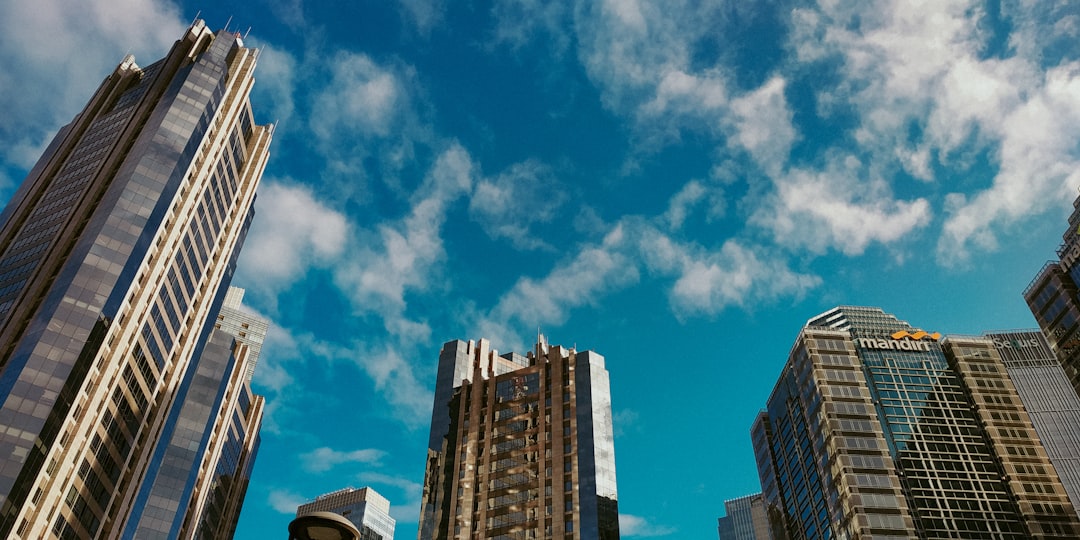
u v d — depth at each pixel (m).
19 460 95.75
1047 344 176.38
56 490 102.00
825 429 152.12
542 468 150.12
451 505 150.88
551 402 162.88
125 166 135.75
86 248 119.00
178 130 142.00
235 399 192.25
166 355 138.00
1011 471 146.00
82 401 109.31
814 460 157.62
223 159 162.62
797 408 169.62
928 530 136.00
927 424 153.62
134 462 128.50
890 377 162.38
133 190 128.62
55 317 109.50
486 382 176.12
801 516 163.62
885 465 143.38
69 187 141.62
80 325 110.50
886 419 153.62
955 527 137.25
